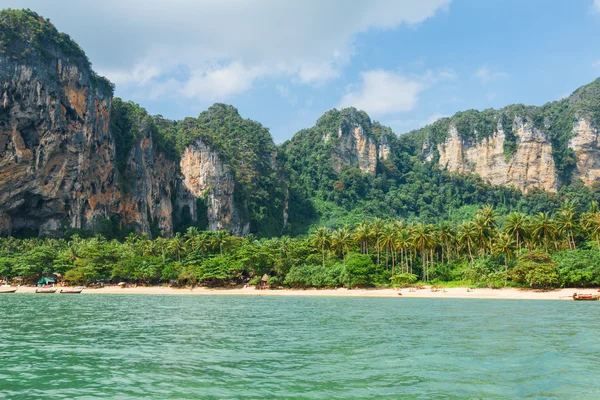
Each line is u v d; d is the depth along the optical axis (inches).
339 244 5064.0
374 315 2352.4
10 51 6491.1
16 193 6555.1
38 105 6624.0
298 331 1770.4
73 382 1007.6
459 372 1091.9
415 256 4972.9
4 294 4547.2
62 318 2225.6
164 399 892.0
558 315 2285.9
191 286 4963.1
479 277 4232.3
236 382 1008.9
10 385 981.8
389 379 1031.6
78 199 7224.4
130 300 3686.0
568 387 967.6
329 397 905.5
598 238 4328.3
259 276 4997.5
